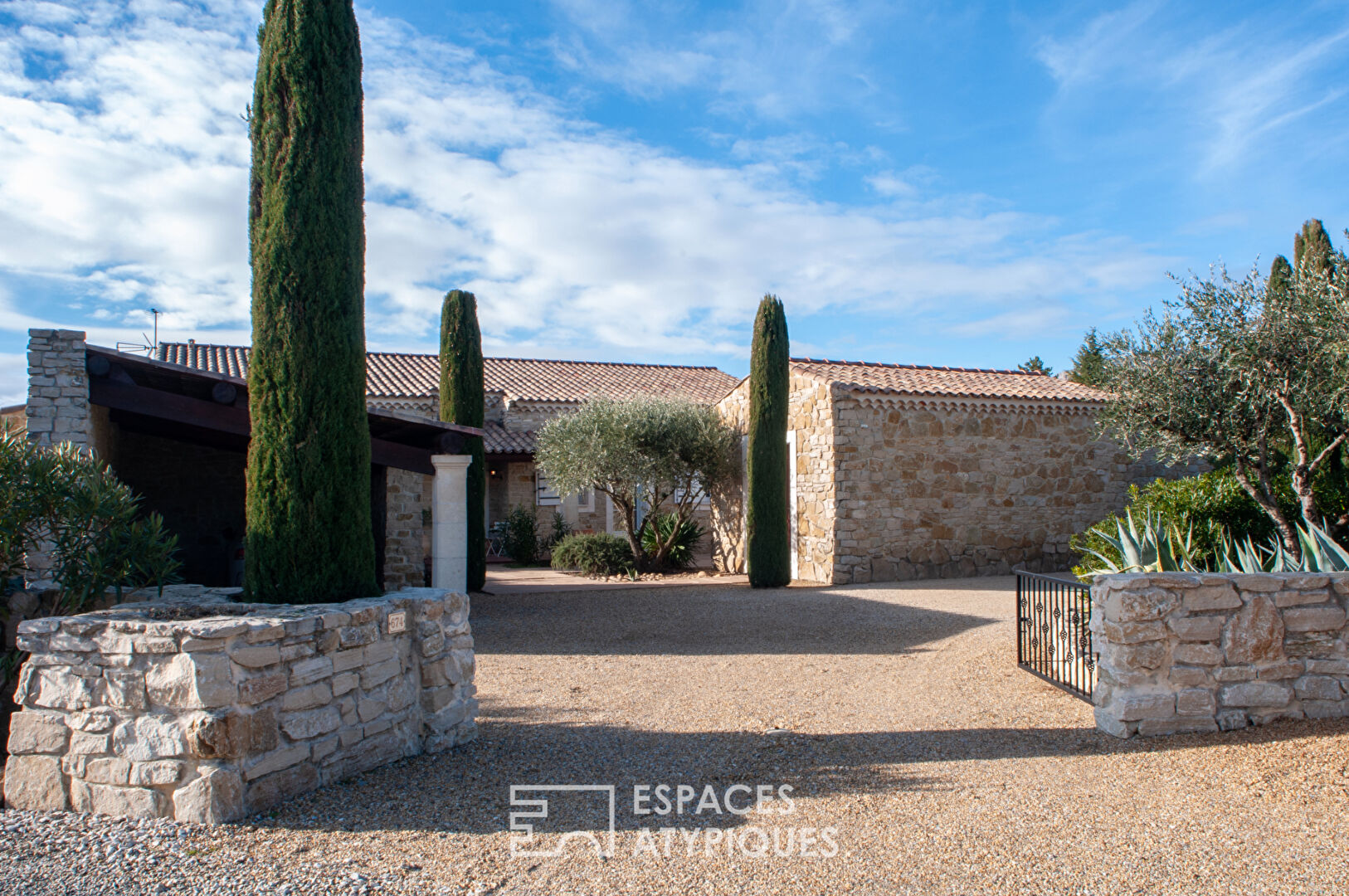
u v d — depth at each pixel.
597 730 5.56
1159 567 6.04
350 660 4.53
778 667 7.69
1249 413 7.04
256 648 3.96
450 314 14.39
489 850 3.61
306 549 4.96
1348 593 5.32
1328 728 5.00
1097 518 15.17
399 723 4.88
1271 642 5.23
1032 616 7.05
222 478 13.55
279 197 5.05
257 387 5.06
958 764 4.73
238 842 3.63
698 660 8.06
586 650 8.71
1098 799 4.12
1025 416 14.82
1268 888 3.19
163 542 5.54
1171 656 5.17
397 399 17.94
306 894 3.20
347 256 5.25
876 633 9.36
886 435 14.00
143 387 7.82
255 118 5.21
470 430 9.52
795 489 15.31
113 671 3.92
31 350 7.58
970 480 14.43
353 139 5.35
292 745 4.14
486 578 15.99
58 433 7.57
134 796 3.86
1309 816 3.82
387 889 3.26
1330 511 8.00
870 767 4.73
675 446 16.20
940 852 3.55
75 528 4.93
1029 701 6.08
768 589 13.44
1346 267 6.43
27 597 5.21
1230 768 4.46
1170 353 7.14
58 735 3.97
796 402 15.30
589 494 20.62
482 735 5.45
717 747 5.13
